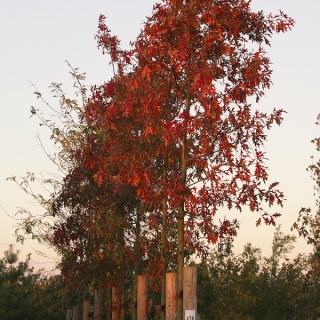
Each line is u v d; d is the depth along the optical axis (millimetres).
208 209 14422
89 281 20219
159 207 16969
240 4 14359
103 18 17938
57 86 24422
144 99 14727
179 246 14664
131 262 19328
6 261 40156
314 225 29797
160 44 14312
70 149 23859
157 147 16031
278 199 14352
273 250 49719
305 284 47844
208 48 14055
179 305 13516
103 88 17453
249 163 14258
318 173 29438
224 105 14266
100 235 18797
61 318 38312
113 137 16422
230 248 40906
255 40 14695
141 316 15805
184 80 14727
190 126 14203
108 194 18609
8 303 37125
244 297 44000
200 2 14227
